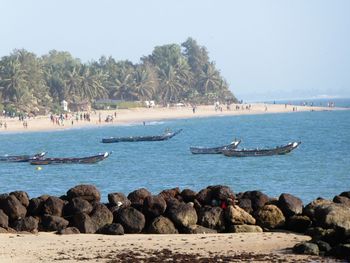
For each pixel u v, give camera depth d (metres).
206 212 100.75
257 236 94.62
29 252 85.44
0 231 100.50
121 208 102.06
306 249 82.19
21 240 93.81
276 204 104.00
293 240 90.81
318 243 83.38
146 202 103.00
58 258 81.62
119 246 88.94
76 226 101.69
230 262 78.12
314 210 97.62
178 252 84.62
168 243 90.50
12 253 84.81
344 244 80.94
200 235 96.62
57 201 106.88
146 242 91.56
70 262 79.25
